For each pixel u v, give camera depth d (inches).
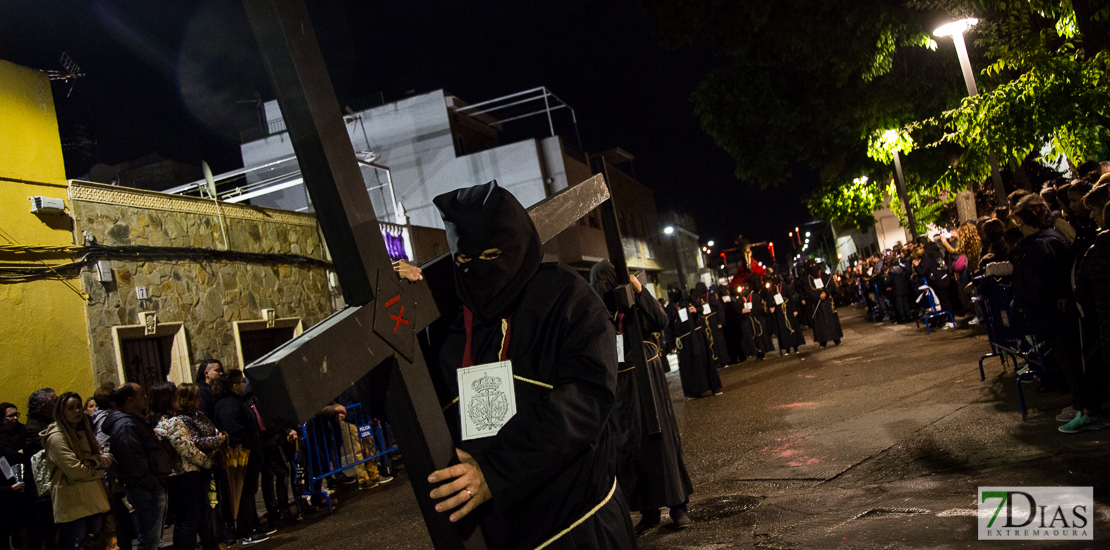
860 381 405.7
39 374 353.1
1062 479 176.4
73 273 376.5
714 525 197.8
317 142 53.2
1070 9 462.0
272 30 51.6
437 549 60.5
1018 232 233.3
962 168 556.4
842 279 1572.3
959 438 236.4
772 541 174.4
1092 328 207.3
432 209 962.1
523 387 69.9
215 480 304.3
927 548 149.6
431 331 77.1
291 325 518.9
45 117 384.5
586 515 70.5
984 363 370.6
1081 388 212.7
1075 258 210.4
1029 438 219.1
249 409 320.5
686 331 480.7
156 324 412.5
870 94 678.5
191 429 274.1
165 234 433.1
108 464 270.4
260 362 46.5
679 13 573.9
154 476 253.6
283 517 332.5
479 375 69.5
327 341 50.5
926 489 192.1
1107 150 507.2
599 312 71.7
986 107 472.7
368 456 391.5
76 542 260.8
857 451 248.1
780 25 563.8
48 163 380.5
